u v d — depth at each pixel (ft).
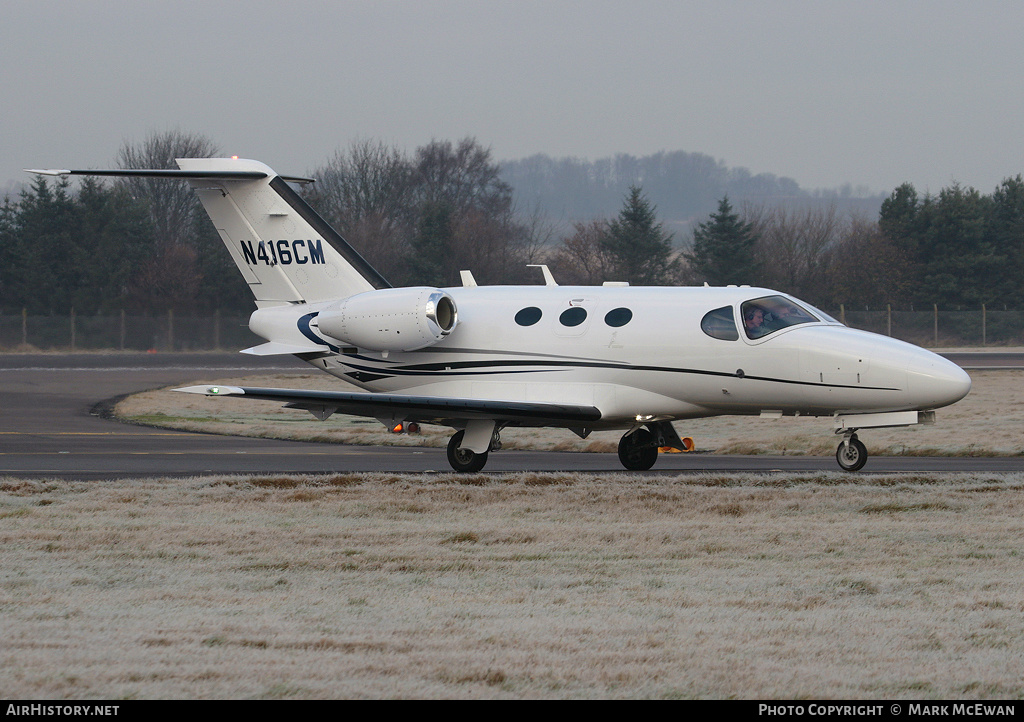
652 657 75.66
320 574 106.01
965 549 118.52
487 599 94.63
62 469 193.26
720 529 130.82
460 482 168.96
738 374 190.90
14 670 71.46
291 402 185.57
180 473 187.11
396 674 71.31
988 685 70.33
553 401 200.64
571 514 142.20
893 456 233.76
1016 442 241.76
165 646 77.61
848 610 90.63
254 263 228.63
